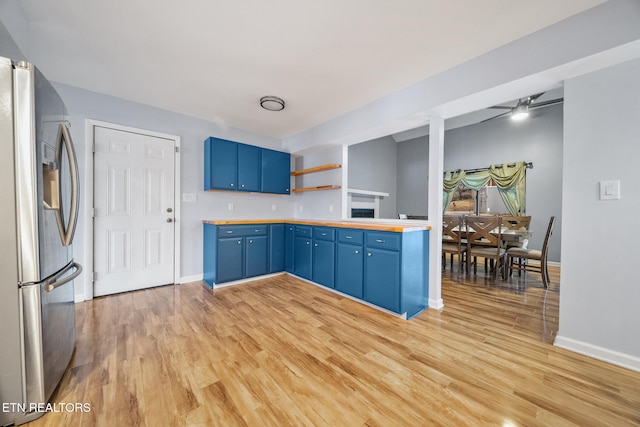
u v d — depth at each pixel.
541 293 3.08
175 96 2.85
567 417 1.21
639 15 1.41
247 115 3.40
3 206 1.13
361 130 3.09
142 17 1.64
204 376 1.50
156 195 3.17
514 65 1.87
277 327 2.14
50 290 1.26
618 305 1.63
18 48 1.66
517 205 5.33
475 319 2.34
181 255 3.38
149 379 1.46
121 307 2.53
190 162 3.45
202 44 1.93
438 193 2.62
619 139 1.62
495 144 5.69
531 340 1.95
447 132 6.50
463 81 2.16
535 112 5.14
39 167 1.22
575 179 1.78
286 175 4.23
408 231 2.39
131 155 2.98
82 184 2.67
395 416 1.22
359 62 2.16
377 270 2.52
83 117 2.67
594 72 1.71
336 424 1.17
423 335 2.02
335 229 3.00
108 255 2.86
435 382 1.46
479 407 1.27
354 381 1.47
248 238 3.43
